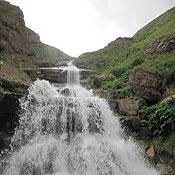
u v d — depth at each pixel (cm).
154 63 2119
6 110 1423
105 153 1467
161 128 1536
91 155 1441
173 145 1451
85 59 3088
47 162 1406
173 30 2405
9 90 1614
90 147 1459
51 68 2520
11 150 1423
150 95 1803
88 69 2806
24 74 2242
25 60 2572
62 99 1596
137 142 1581
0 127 1414
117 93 1919
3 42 2372
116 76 2317
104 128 1634
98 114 1638
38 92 1720
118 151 1500
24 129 1471
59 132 1536
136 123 1619
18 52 2578
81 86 2341
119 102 1734
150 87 1823
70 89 1972
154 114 1595
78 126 1570
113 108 1711
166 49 2195
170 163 1428
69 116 1570
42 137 1498
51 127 1534
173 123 1505
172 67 1909
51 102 1572
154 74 1867
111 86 2098
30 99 1515
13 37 2575
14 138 1438
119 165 1470
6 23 2548
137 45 2758
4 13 2609
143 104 1758
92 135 1558
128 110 1711
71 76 2431
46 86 1772
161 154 1483
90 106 1641
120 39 3183
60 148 1456
